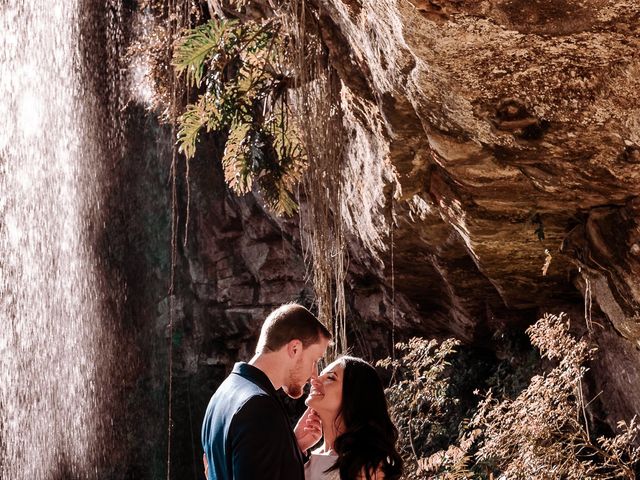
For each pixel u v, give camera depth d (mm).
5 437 13445
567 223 5766
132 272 13766
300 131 5855
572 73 4164
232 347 13375
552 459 5270
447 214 6258
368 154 6855
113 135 13383
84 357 13914
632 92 4102
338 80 6055
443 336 9977
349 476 3057
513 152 4875
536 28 3932
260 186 6633
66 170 13398
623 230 5117
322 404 3168
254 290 12938
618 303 5516
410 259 8336
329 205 5977
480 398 9383
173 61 6145
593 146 4543
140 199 13570
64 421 13867
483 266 6852
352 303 10672
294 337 3109
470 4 3885
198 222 13219
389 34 4559
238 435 2793
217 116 6340
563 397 5426
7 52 12414
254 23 6047
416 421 6789
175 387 13680
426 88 4719
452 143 5105
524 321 8625
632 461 5422
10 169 12930
